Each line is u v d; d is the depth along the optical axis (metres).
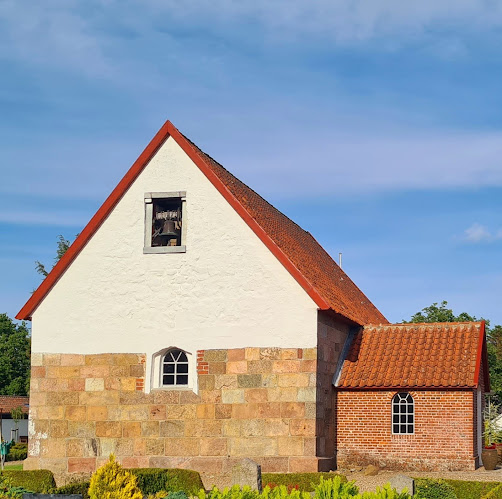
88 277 25.48
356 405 25.67
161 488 21.86
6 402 54.69
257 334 24.02
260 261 24.30
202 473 23.73
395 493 14.33
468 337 26.38
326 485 14.92
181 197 25.12
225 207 24.78
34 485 22.62
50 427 25.00
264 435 23.56
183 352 24.86
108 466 16.75
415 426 25.11
